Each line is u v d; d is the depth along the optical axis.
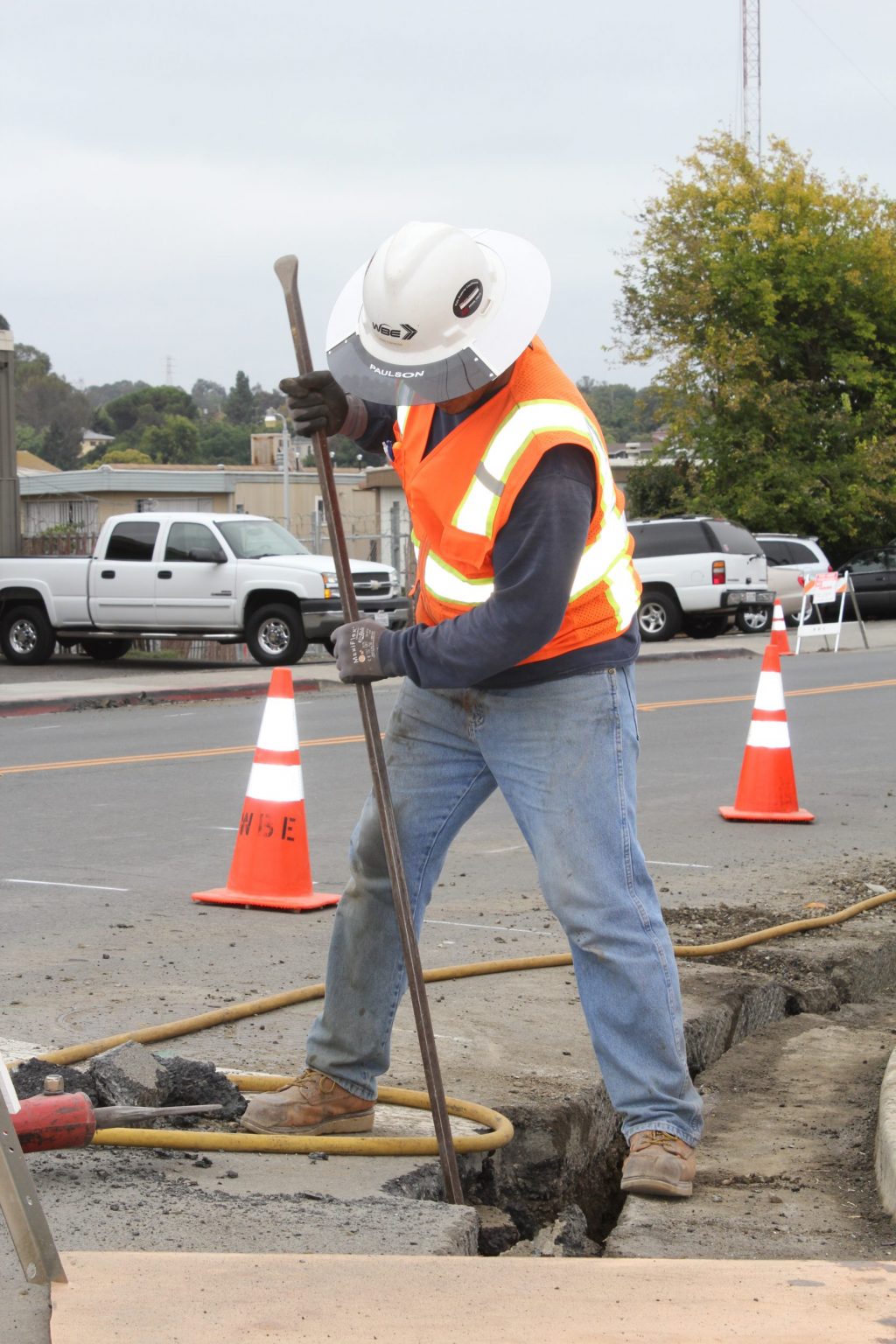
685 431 37.22
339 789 10.31
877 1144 4.02
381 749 3.54
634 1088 3.63
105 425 138.50
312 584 20.75
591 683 3.50
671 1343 2.58
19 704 16.52
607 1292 2.77
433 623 3.61
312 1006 5.05
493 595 3.32
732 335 37.06
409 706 3.74
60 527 31.77
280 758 6.82
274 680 6.85
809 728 13.75
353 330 3.56
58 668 22.20
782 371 37.91
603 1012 3.60
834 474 36.59
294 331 3.64
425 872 3.79
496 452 3.30
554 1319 2.66
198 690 18.00
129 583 21.72
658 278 37.50
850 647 25.75
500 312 3.28
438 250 3.25
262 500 52.94
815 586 24.19
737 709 15.41
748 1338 2.60
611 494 3.50
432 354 3.24
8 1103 2.72
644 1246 3.42
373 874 3.74
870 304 37.59
